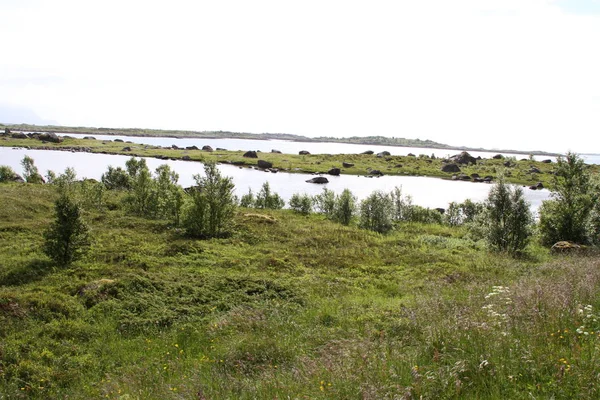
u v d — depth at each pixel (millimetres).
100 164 72188
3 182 35375
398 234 26031
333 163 93188
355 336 8867
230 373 7578
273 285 13797
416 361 6227
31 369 8539
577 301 7582
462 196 54375
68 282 13297
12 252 16297
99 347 9664
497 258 18422
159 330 10664
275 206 36031
